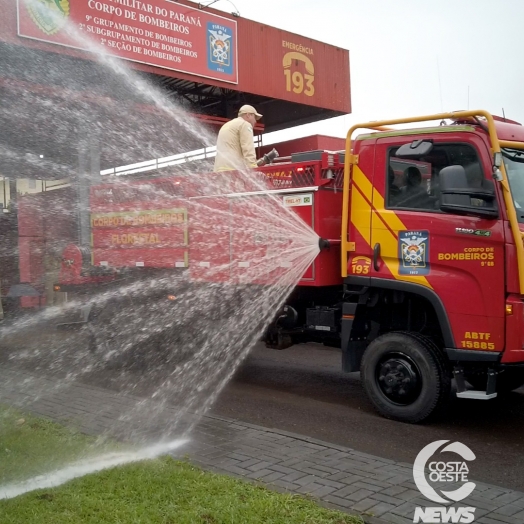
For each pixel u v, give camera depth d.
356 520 4.10
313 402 7.62
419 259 6.59
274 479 4.81
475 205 6.21
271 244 7.90
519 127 6.74
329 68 19.45
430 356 6.55
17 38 13.12
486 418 6.95
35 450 5.41
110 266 10.22
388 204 6.84
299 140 14.34
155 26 15.32
